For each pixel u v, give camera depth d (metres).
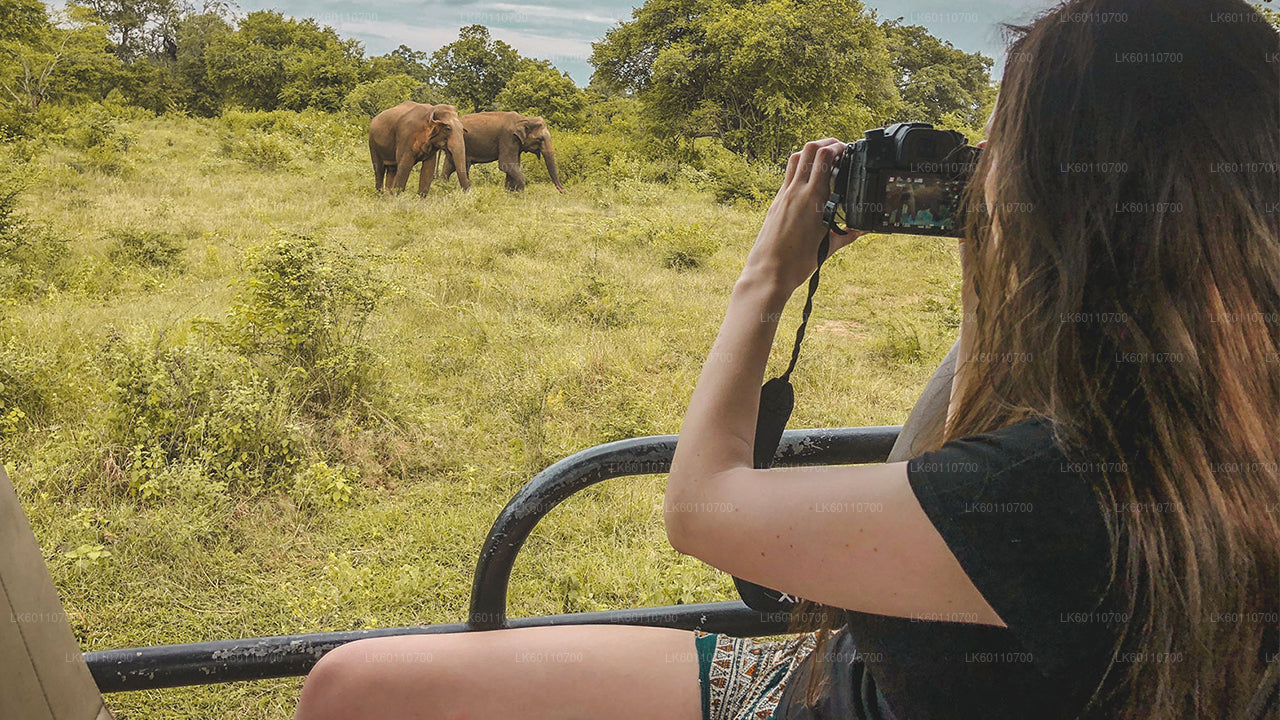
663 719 1.03
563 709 1.04
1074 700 0.71
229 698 2.61
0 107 23.11
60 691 0.99
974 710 0.74
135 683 1.11
